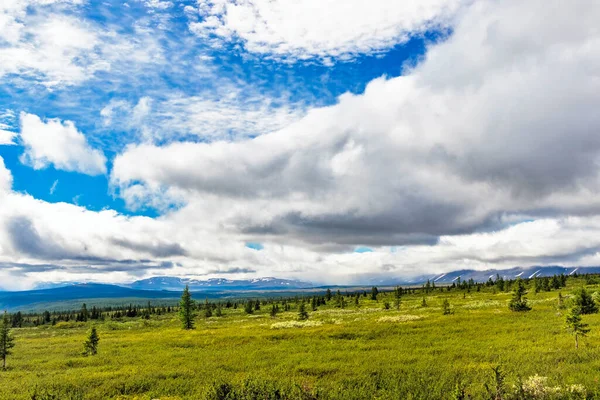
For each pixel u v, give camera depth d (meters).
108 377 29.41
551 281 137.62
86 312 156.12
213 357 37.31
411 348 36.47
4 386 28.03
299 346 41.66
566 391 17.23
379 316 72.00
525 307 61.12
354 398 20.50
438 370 25.84
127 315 175.25
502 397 17.00
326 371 28.34
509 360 27.41
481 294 138.12
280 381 24.64
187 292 82.38
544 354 28.39
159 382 27.11
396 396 19.92
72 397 23.62
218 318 120.94
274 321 85.75
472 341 37.56
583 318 46.84
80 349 50.47
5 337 38.47
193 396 22.80
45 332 102.44
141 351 44.97
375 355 33.84
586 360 25.14
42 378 30.67
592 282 141.12
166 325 102.38
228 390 20.86
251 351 39.94
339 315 86.31
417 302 116.81
